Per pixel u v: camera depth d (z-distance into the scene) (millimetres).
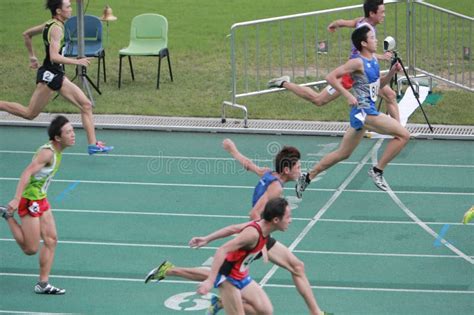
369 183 42812
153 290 32875
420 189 42062
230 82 56500
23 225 31656
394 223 38438
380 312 31078
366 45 38000
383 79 43219
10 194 41688
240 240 26719
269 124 50188
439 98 50094
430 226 38125
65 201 40938
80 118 51250
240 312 27500
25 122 50625
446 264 34781
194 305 31781
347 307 31469
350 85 41625
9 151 47156
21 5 72938
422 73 52438
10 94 54812
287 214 26938
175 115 51562
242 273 27547
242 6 72500
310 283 33250
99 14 70500
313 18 68000
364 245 36375
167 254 35625
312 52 61281
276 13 69750
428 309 31312
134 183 43000
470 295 32344
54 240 32312
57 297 32281
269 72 52469
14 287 33062
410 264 34781
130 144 48031
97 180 43344
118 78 56844
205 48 62875
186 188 42375
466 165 45031
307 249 36031
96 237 37219
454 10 68750
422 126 49625
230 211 39719
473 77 56562
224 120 50469
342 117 51062
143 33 55781
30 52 44562
